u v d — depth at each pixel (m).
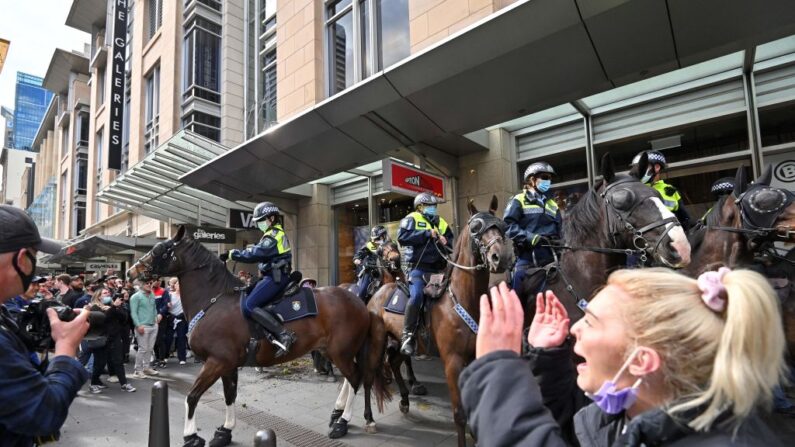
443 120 5.89
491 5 6.80
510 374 1.02
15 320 1.62
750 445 0.79
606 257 2.93
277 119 11.21
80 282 7.96
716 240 3.27
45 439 1.55
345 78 10.15
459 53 4.74
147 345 7.52
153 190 11.67
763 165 5.58
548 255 3.65
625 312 0.99
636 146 6.84
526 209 3.74
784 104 5.54
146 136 19.08
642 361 0.92
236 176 8.40
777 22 3.70
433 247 4.33
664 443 0.88
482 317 1.17
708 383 0.86
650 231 2.61
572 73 4.70
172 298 8.63
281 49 11.23
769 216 2.89
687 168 6.33
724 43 4.04
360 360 4.68
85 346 6.27
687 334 0.87
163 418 3.02
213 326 4.11
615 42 4.17
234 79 16.16
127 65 21.70
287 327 4.26
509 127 7.96
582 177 7.39
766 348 0.81
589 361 1.04
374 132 6.36
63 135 35.19
